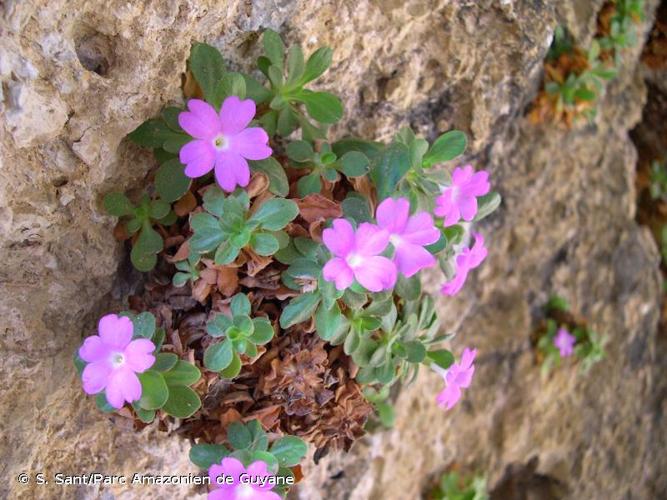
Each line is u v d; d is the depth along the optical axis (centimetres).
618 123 41
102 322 20
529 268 39
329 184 23
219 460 23
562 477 44
